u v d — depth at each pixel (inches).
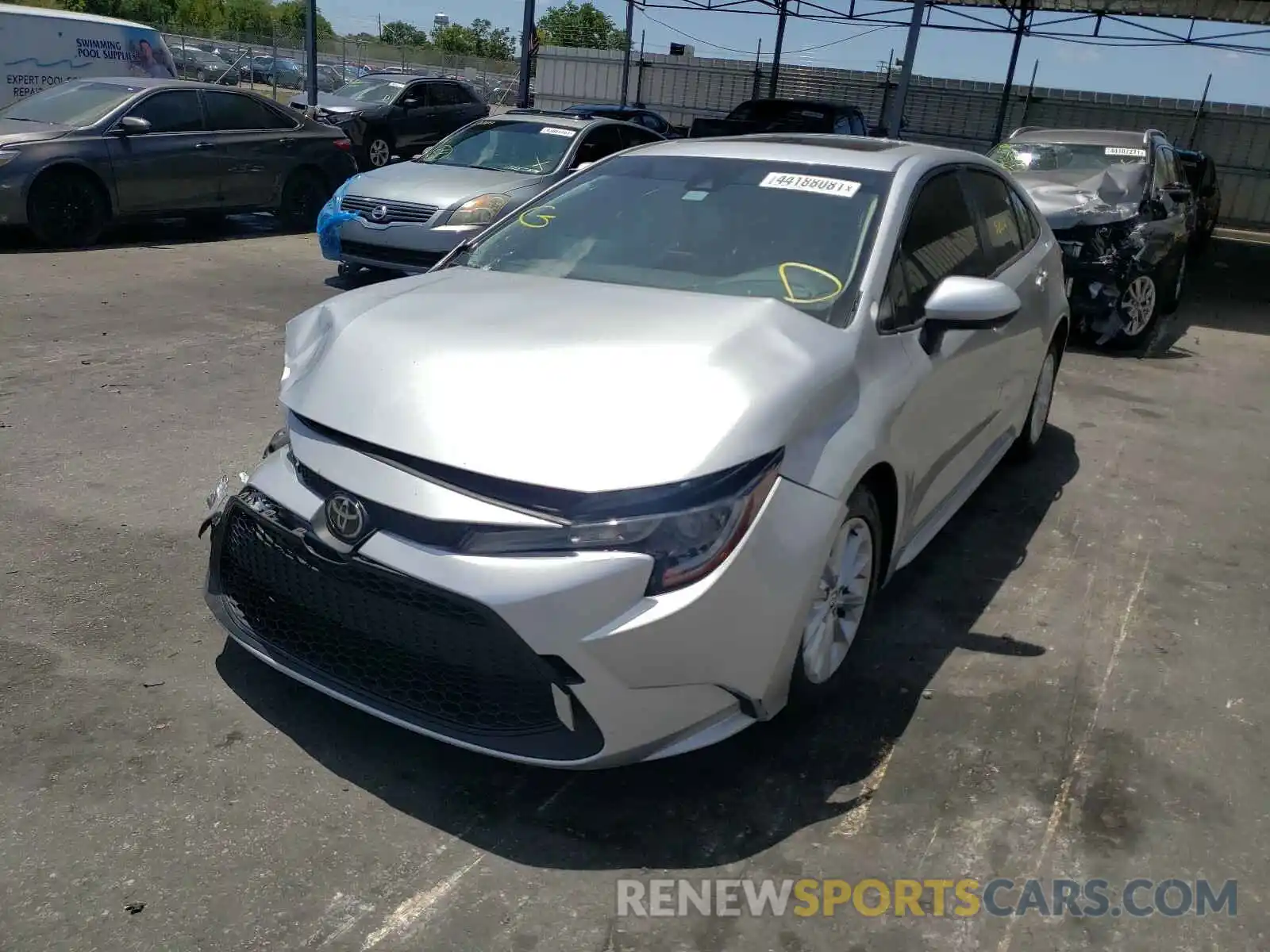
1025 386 200.4
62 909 91.0
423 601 100.0
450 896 95.8
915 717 128.5
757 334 118.1
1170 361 344.2
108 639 132.3
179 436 205.6
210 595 122.8
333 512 103.3
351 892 95.3
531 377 106.3
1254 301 513.0
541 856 101.7
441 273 147.6
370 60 1734.7
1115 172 359.3
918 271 145.1
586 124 402.9
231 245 434.3
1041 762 121.3
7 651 128.0
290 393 115.3
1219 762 123.4
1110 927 97.2
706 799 111.4
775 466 105.6
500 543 97.2
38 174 381.4
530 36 746.8
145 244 421.1
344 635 108.5
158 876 95.4
